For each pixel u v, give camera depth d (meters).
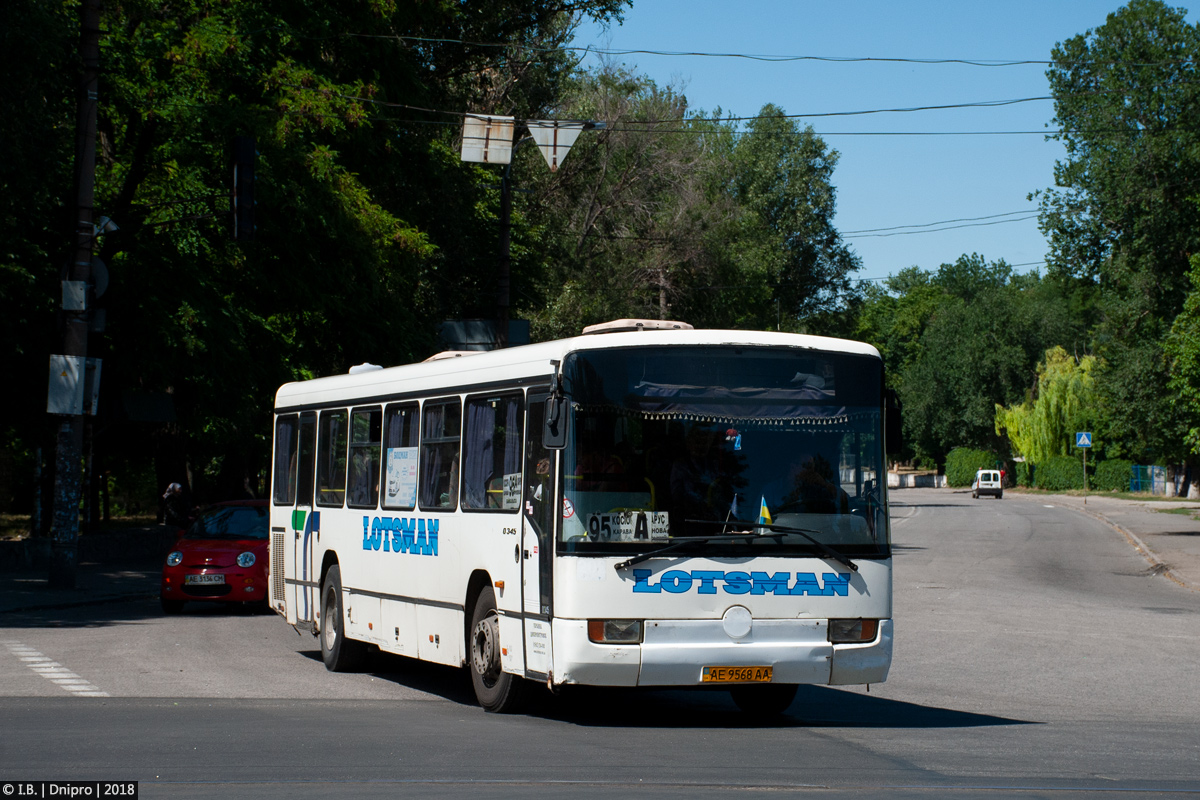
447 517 11.13
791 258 67.38
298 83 25.09
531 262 40.34
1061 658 14.84
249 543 19.62
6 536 38.41
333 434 13.95
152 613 19.28
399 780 7.16
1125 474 82.12
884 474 9.75
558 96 43.25
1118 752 8.48
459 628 10.86
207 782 7.06
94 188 25.42
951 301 114.38
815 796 6.70
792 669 9.26
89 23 21.39
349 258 26.77
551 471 9.31
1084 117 48.12
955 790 6.95
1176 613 20.38
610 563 9.08
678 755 8.16
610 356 9.36
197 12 24.84
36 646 14.55
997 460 99.44
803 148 68.44
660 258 48.62
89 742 8.41
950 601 22.30
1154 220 46.44
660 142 47.88
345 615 13.16
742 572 9.25
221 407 28.73
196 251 25.09
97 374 21.47
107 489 46.69
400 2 29.02
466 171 34.47
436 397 11.58
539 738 8.88
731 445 9.45
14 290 24.22
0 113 20.20
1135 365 48.09
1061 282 52.34
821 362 9.73
